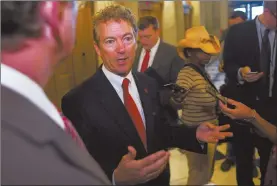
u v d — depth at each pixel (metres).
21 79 0.29
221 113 0.76
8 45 0.30
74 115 0.66
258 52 0.81
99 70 0.72
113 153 0.66
